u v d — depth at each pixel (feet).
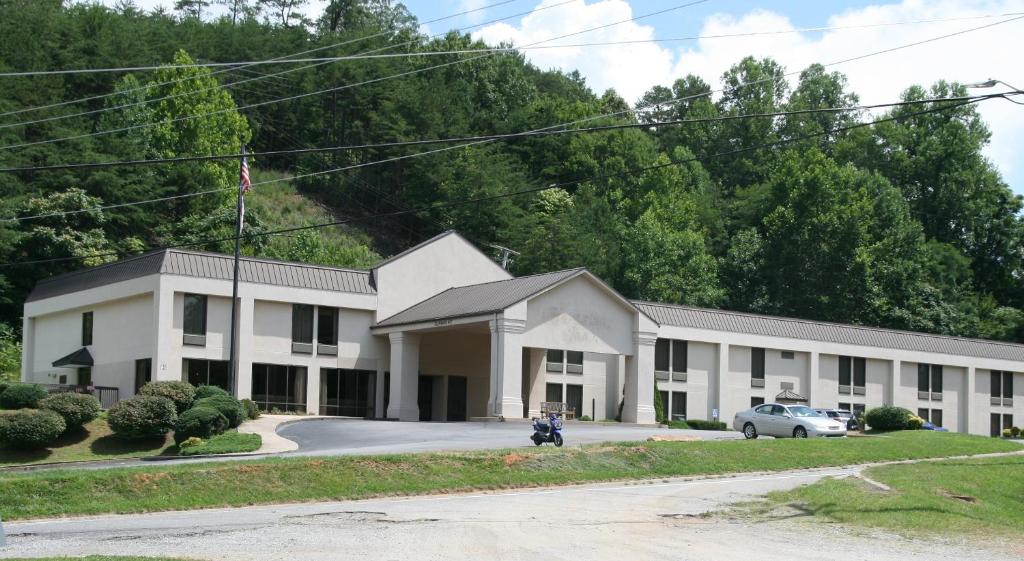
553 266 273.33
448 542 58.29
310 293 175.73
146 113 268.82
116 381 172.86
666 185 323.78
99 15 308.40
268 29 391.45
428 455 94.58
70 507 73.46
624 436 135.44
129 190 248.32
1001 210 350.64
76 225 235.20
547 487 91.71
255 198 313.73
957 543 66.03
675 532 65.72
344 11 450.30
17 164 235.20
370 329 183.42
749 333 211.41
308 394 175.11
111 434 124.77
